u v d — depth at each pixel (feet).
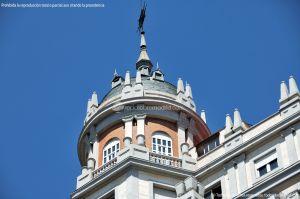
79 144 276.41
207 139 254.06
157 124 266.98
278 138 230.89
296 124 228.43
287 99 235.81
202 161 248.73
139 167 245.24
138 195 239.50
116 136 265.75
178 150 262.26
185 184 235.20
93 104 280.31
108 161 256.32
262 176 228.02
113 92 281.95
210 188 238.89
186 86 282.77
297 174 218.38
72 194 252.01
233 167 235.40
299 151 223.92
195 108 278.67
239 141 239.71
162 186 244.63
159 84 282.15
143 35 314.14
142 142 254.47
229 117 249.34
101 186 248.52
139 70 298.15
